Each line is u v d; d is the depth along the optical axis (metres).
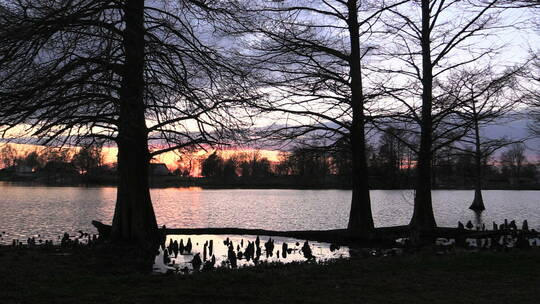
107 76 12.65
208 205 44.69
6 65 11.15
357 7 17.36
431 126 18.28
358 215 17.05
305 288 8.09
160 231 14.78
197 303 7.09
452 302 7.17
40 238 19.73
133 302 7.08
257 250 12.65
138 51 12.61
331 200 53.91
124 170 14.27
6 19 10.91
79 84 11.76
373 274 9.35
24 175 107.81
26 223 26.41
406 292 7.86
